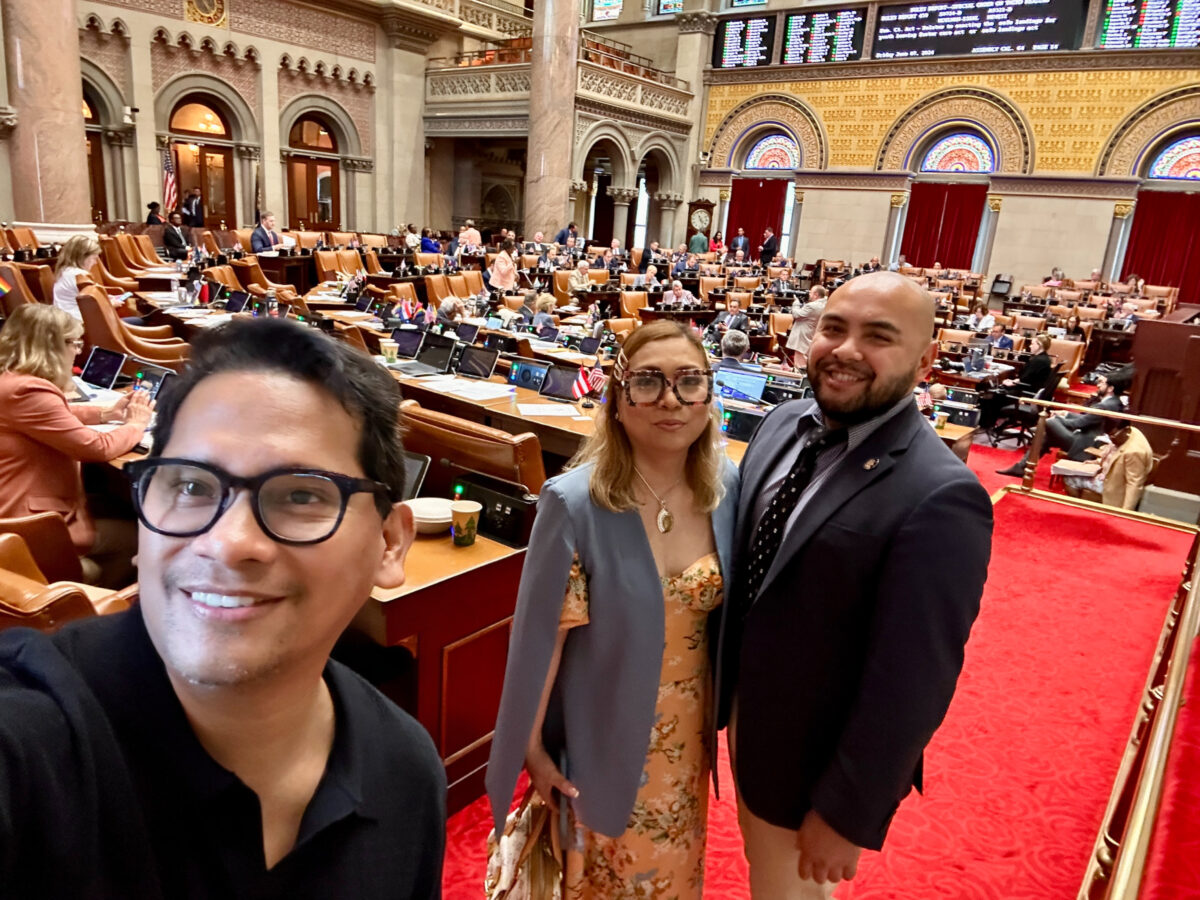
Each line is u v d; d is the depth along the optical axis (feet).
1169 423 15.05
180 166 47.11
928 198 55.72
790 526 4.00
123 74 42.80
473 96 53.83
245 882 1.69
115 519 9.25
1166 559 13.48
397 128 55.36
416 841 2.12
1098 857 4.30
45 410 7.29
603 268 45.52
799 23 57.67
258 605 1.62
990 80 52.11
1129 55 47.73
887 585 3.61
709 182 63.41
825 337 3.98
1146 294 46.52
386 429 1.90
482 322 22.49
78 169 34.30
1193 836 2.63
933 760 7.72
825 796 3.67
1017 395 22.70
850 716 3.67
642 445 4.05
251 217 50.08
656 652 4.00
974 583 3.57
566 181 49.34
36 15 32.19
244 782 1.71
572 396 13.57
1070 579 12.45
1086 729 8.31
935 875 6.24
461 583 6.20
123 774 1.53
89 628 1.71
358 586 1.82
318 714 1.97
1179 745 3.26
